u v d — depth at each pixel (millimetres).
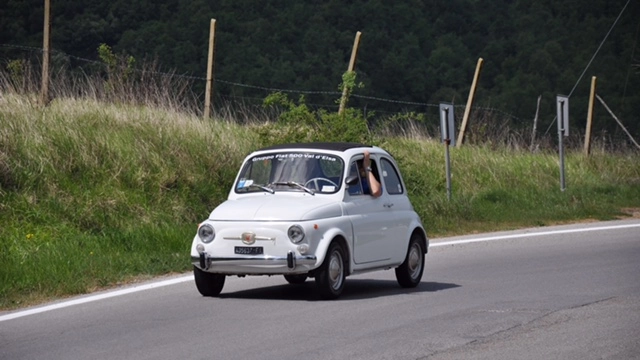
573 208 39844
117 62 40375
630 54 102812
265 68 80188
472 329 16422
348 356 14281
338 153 21172
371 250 20672
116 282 22609
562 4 109500
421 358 14133
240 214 19484
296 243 19016
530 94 94688
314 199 20219
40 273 22188
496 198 41094
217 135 35562
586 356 14250
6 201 27688
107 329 16703
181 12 82062
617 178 50438
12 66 36719
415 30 98562
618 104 95750
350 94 39406
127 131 33750
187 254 25938
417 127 47844
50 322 17531
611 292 20547
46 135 31250
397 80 90938
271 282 22891
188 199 31297
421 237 22547
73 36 78562
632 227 34375
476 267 25297
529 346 14992
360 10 96562
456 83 94562
